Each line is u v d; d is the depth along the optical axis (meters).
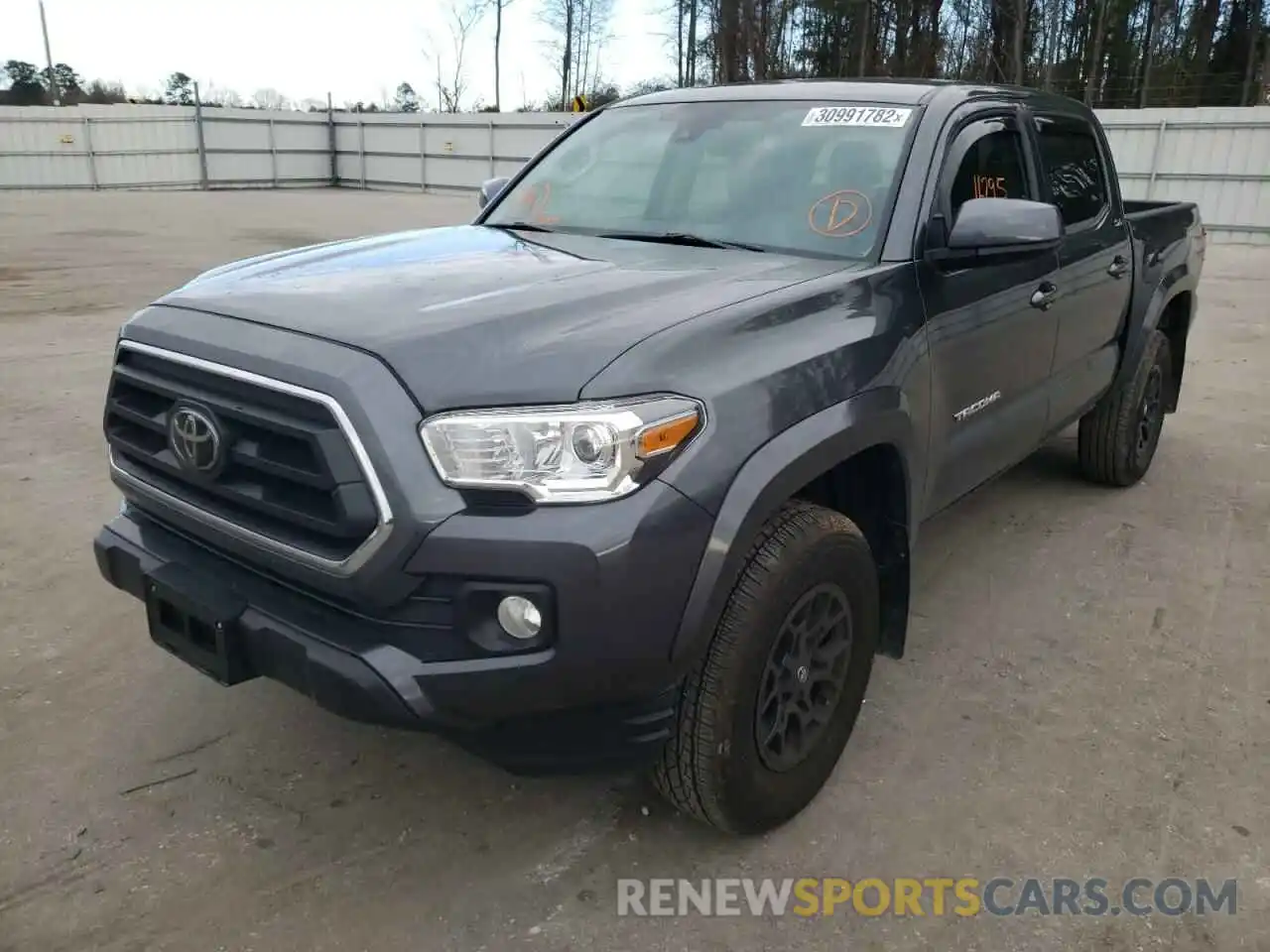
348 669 2.10
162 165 32.31
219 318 2.43
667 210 3.41
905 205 3.06
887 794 2.85
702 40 40.69
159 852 2.57
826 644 2.70
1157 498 5.29
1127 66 38.56
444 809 2.76
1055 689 3.41
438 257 2.95
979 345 3.29
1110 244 4.45
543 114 30.28
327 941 2.29
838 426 2.45
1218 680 3.48
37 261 13.85
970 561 4.45
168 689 3.32
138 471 2.61
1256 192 20.34
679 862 2.58
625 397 2.08
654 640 2.12
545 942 2.31
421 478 2.03
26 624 3.71
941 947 2.32
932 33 38.72
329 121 35.12
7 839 2.59
